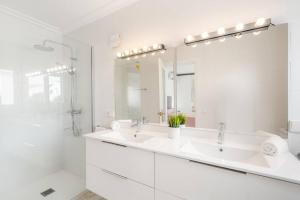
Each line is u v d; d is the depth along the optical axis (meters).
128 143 1.36
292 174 0.80
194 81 1.55
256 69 1.27
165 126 1.74
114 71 2.12
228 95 1.39
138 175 1.31
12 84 1.97
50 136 2.37
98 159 1.60
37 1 1.84
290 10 1.14
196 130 1.54
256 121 1.28
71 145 2.42
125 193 1.40
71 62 2.45
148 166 1.25
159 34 1.71
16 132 2.01
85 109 2.38
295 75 1.15
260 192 0.86
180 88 1.63
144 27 1.81
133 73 1.96
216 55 1.42
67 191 1.98
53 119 2.40
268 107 1.23
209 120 1.48
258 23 1.19
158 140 1.45
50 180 2.23
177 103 1.65
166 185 1.16
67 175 2.37
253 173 0.86
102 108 2.27
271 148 1.03
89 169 1.69
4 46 1.91
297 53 1.14
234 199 0.93
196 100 1.54
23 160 2.07
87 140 1.71
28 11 2.05
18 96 2.02
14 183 1.98
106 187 1.54
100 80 2.27
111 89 2.16
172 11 1.61
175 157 1.11
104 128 2.11
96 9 2.04
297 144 1.16
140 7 1.82
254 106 1.29
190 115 1.58
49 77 2.34
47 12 2.09
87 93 2.36
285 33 1.16
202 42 1.49
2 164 1.88
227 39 1.37
